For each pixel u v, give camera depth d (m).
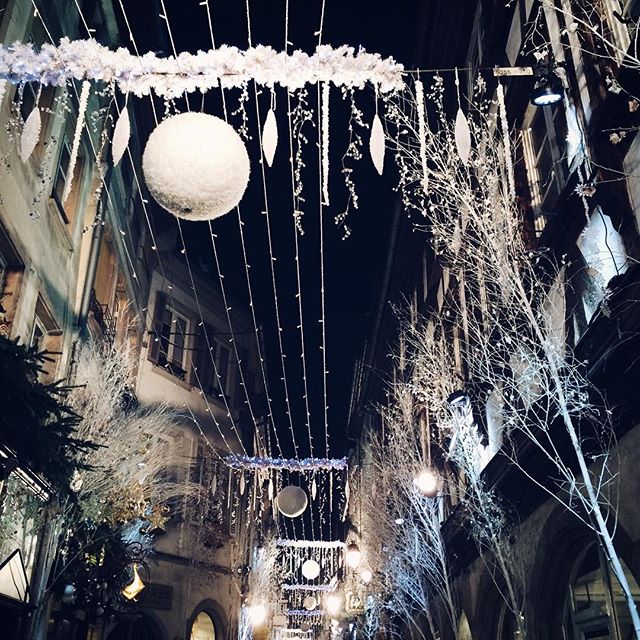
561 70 9.73
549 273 10.37
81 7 14.63
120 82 6.04
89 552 13.08
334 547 41.22
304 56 6.02
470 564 15.62
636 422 7.86
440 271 19.30
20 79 5.96
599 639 9.17
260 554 34.53
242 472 23.45
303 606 55.12
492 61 14.06
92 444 8.97
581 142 9.00
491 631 13.92
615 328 7.45
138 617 17.08
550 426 8.80
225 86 6.11
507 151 7.63
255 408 35.09
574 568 10.02
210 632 27.70
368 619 28.80
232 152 4.82
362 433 38.38
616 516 7.46
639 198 7.85
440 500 17.53
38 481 10.21
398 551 18.88
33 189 11.88
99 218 15.94
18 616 11.12
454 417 13.54
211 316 31.81
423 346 17.45
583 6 9.06
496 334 11.41
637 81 7.51
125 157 19.69
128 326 21.52
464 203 9.77
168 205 4.89
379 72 6.11
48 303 13.12
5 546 10.38
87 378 14.32
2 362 7.20
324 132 5.93
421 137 6.23
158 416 21.30
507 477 10.95
